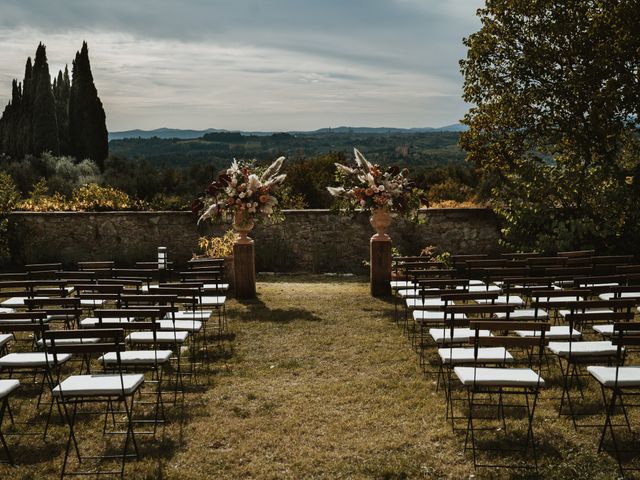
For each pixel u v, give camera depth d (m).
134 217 13.81
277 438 4.78
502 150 16.38
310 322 8.49
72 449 4.68
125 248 13.84
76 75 44.06
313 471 4.27
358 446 4.62
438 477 4.17
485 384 4.56
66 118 46.56
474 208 13.89
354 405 5.44
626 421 4.80
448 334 6.01
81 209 14.59
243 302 9.93
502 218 13.66
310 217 13.99
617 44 12.89
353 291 10.95
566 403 5.34
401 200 10.07
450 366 5.48
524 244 12.51
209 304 7.87
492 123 16.33
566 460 4.33
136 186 28.41
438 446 4.61
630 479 4.05
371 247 10.29
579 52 14.34
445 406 5.38
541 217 12.14
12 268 13.52
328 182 21.38
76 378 4.73
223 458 4.48
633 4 12.58
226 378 6.21
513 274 7.74
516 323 4.53
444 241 13.93
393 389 5.83
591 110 14.05
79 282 8.41
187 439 4.80
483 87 16.16
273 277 13.15
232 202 9.98
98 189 15.25
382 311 9.11
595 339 7.04
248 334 7.91
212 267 8.74
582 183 11.80
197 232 13.84
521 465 4.29
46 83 41.12
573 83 14.27
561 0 14.48
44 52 41.31
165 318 7.20
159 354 5.55
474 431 4.83
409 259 9.43
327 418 5.16
